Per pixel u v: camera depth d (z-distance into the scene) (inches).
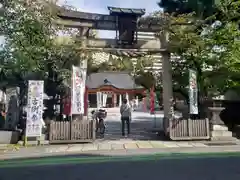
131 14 575.2
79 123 512.4
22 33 459.2
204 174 289.0
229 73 571.5
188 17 561.3
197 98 574.9
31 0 458.6
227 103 726.5
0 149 451.8
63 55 539.8
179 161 363.9
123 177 278.5
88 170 314.5
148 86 854.5
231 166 329.7
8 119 533.6
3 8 444.1
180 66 618.5
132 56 624.7
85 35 570.6
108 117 1152.2
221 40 547.8
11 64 517.0
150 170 309.6
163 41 594.9
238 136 598.5
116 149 452.1
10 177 287.6
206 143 508.1
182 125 534.9
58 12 513.0
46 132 513.3
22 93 580.4
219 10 578.2
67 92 577.6
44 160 375.9
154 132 647.8
